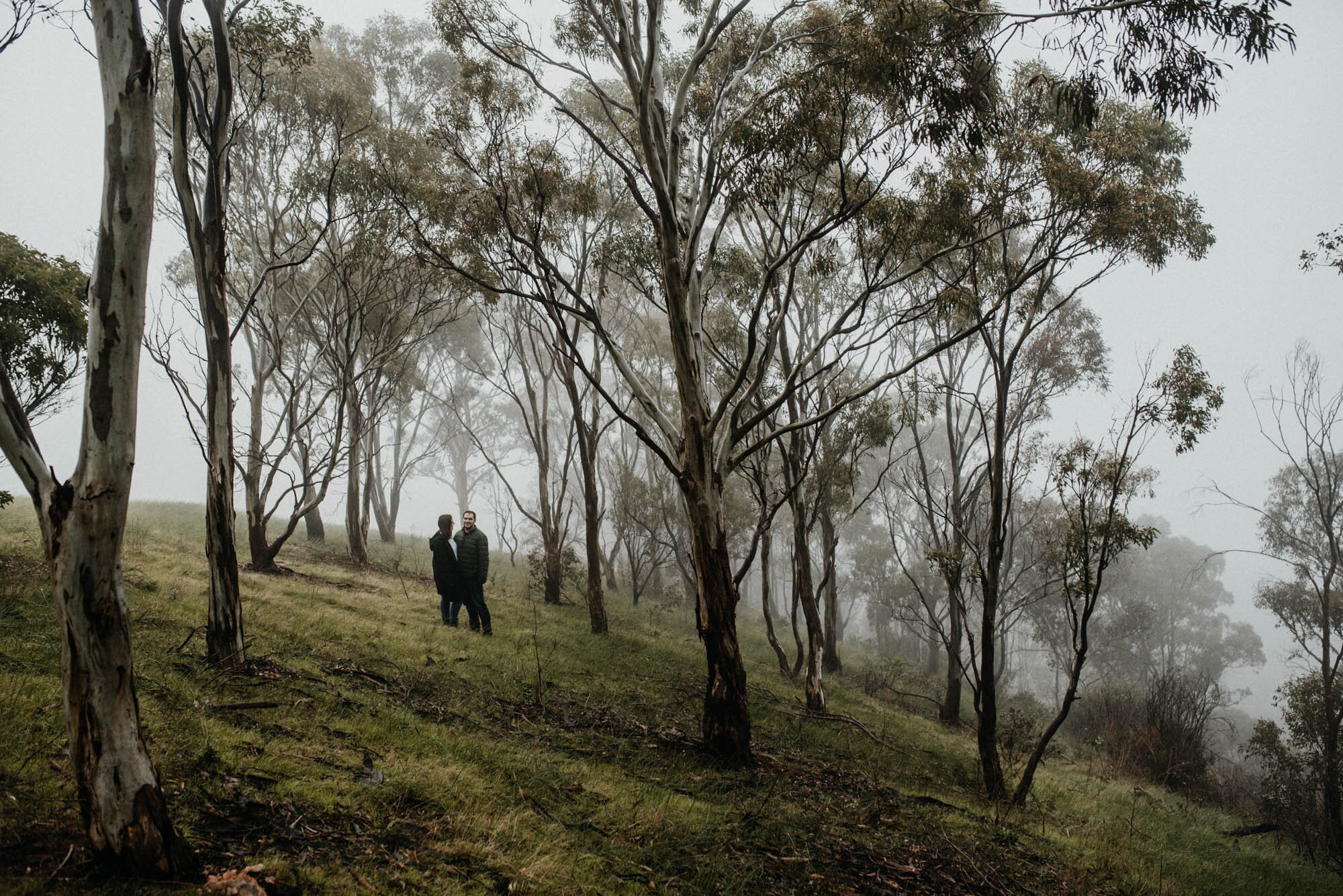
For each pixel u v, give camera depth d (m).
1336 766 14.59
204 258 7.61
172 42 7.07
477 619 12.18
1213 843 11.14
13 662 5.86
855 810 7.96
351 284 16.39
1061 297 18.33
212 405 7.57
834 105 9.50
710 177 9.80
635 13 9.98
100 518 3.56
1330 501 17.50
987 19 9.26
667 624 19.42
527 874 4.80
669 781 7.44
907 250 11.03
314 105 16.22
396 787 5.53
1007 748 13.62
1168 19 7.06
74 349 9.17
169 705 5.93
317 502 14.72
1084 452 10.44
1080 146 11.28
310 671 7.79
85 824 3.64
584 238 15.67
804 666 19.36
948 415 19.28
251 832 4.45
